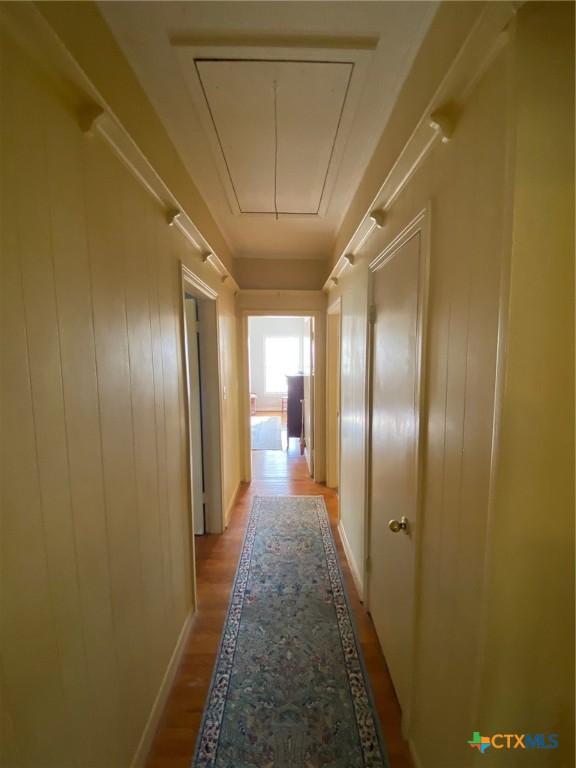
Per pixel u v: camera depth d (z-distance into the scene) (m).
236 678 1.55
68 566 0.83
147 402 1.32
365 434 1.90
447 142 0.93
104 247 1.00
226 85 1.24
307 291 3.71
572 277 0.67
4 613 0.64
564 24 0.62
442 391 0.98
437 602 1.03
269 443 5.66
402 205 1.31
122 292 1.12
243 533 2.84
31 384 0.71
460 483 0.88
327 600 2.05
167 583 1.52
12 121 0.66
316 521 3.03
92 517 0.93
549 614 0.75
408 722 1.26
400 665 1.38
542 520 0.72
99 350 0.97
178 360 1.69
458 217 0.88
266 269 3.72
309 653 1.68
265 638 1.77
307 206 2.36
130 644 1.15
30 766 0.70
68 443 0.83
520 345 0.68
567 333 0.68
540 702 0.78
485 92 0.74
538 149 0.65
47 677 0.75
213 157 1.71
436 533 1.03
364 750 1.26
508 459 0.71
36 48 0.70
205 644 1.74
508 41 0.65
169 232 1.57
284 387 8.40
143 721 1.24
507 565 0.73
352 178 1.94
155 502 1.39
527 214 0.66
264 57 1.11
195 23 0.99
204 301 2.70
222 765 1.23
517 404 0.70
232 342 3.51
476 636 0.80
